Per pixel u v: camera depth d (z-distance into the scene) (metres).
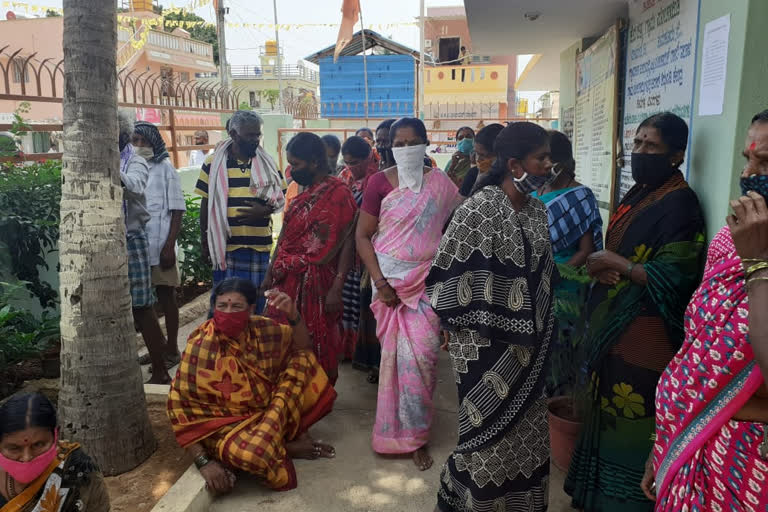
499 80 19.77
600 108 5.12
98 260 3.00
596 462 2.69
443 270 2.39
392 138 3.26
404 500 2.97
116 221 3.05
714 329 1.50
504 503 2.43
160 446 3.42
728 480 1.50
